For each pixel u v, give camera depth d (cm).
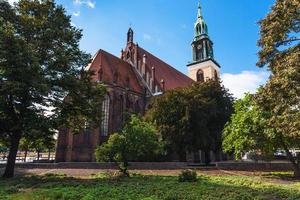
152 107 4700
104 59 6384
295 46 2197
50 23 2672
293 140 2588
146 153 2789
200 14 9806
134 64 7475
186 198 1456
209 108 4347
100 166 3406
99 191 1614
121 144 2656
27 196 1446
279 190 1727
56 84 2584
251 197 1491
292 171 3344
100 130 5447
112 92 5903
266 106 2358
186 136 4081
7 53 2162
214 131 4475
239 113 2928
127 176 2523
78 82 2597
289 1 2273
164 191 1653
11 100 2402
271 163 3497
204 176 2559
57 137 5250
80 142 5309
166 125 4138
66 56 2594
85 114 2770
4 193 1554
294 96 2027
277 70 2184
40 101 2481
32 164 3506
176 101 4288
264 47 2416
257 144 2714
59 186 1820
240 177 2530
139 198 1426
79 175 2694
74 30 2844
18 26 2562
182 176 2205
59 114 2617
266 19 2428
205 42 9444
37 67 2245
